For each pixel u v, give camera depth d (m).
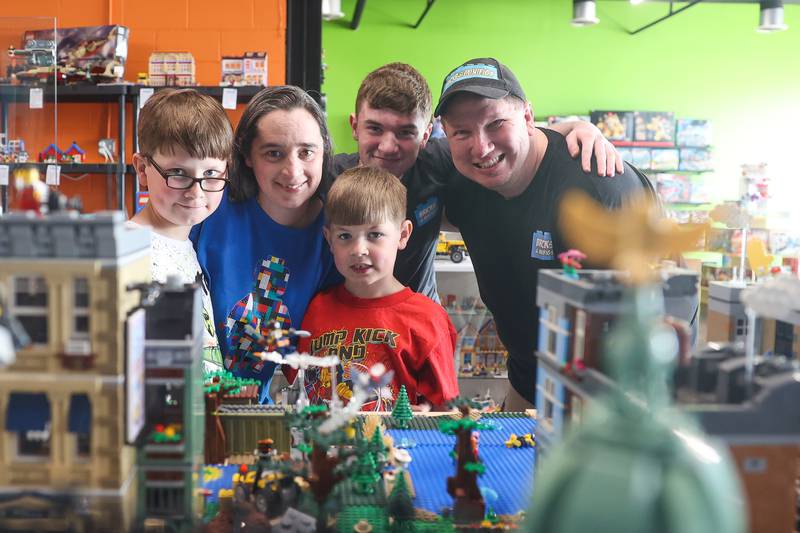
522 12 8.74
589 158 1.82
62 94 3.61
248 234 1.81
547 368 0.97
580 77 8.80
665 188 8.18
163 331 0.92
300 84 3.79
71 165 3.56
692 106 8.78
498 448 1.27
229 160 1.70
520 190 1.89
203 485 1.03
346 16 8.68
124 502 0.83
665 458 0.56
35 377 0.81
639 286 0.65
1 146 2.75
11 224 0.78
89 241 0.79
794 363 0.83
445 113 1.75
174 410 0.95
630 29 8.75
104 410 0.81
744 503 0.76
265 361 1.72
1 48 2.79
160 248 1.61
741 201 5.11
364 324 1.75
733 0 7.72
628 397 0.60
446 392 1.71
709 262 3.23
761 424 0.76
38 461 0.82
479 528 0.96
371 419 1.37
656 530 0.52
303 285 1.81
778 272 1.15
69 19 3.88
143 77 3.67
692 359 0.83
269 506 1.00
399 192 1.74
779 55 8.77
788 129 8.83
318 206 1.87
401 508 1.00
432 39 8.74
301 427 1.09
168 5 3.88
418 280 2.09
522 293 1.96
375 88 1.91
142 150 1.63
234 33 3.87
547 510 0.57
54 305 0.80
